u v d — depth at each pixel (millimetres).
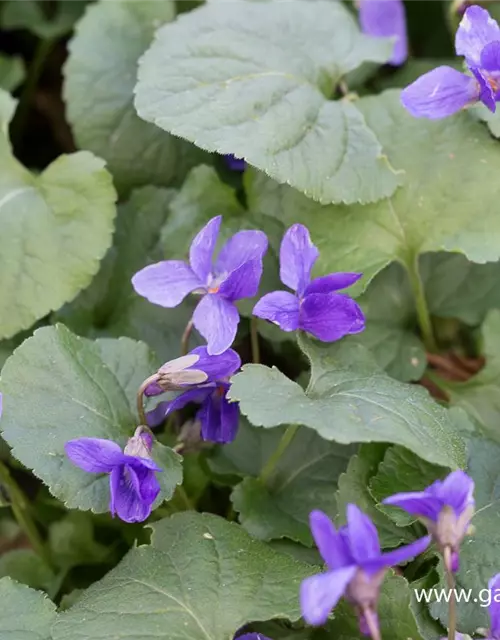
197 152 420
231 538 362
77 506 359
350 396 354
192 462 387
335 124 390
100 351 376
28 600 359
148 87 387
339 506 369
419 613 358
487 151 390
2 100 405
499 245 386
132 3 422
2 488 388
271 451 389
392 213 392
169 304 365
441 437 352
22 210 397
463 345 411
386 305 400
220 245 396
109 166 419
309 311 366
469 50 373
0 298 392
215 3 397
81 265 396
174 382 357
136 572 358
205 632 350
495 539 363
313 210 395
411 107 375
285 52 396
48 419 363
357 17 444
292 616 349
